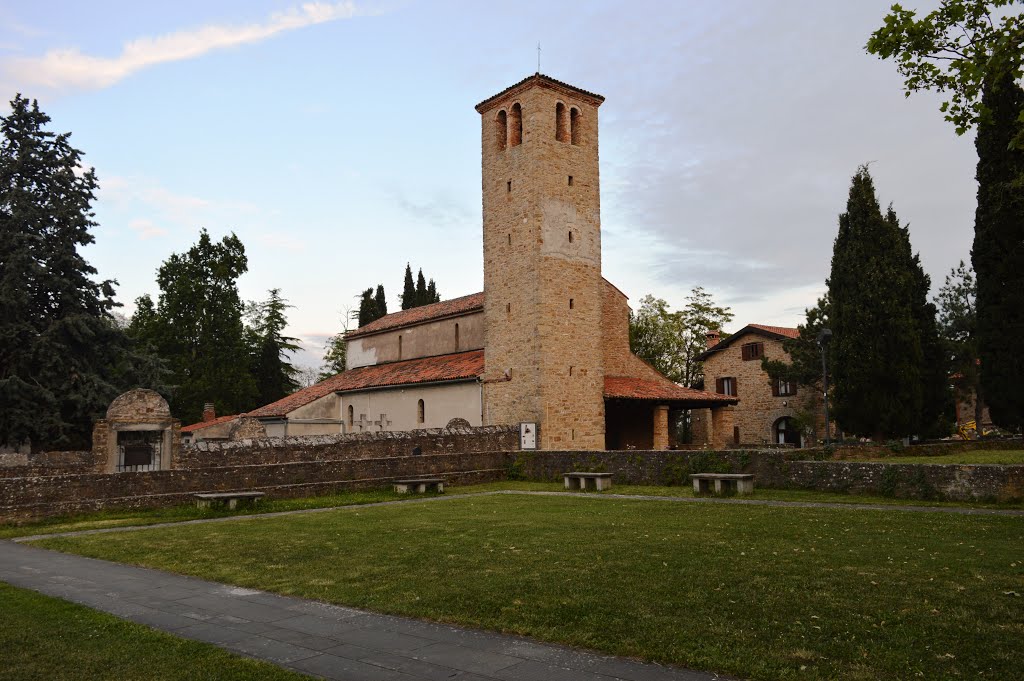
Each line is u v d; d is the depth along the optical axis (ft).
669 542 45.96
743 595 31.55
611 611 29.73
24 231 127.85
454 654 25.50
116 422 87.35
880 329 110.93
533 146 124.88
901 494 65.87
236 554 46.93
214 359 200.44
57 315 131.44
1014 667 22.30
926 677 21.77
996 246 92.07
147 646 26.66
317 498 83.05
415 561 42.29
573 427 122.52
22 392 118.21
